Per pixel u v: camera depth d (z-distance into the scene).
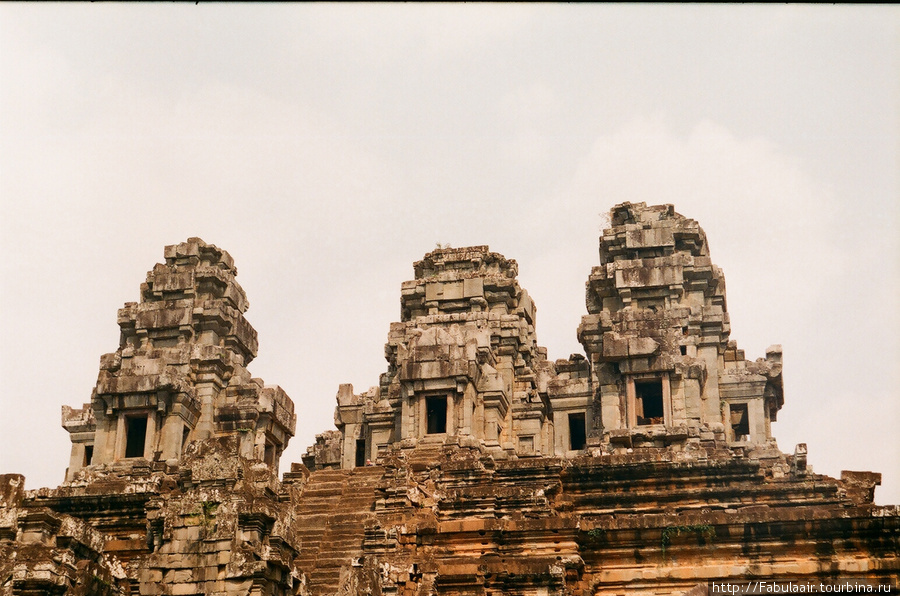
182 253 80.50
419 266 83.81
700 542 50.81
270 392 77.31
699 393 69.69
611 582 51.16
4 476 41.09
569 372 76.38
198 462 43.38
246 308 82.12
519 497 58.00
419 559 51.94
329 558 55.78
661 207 78.12
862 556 49.03
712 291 75.69
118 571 41.19
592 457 61.16
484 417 73.75
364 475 64.81
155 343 77.94
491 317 79.25
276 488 48.19
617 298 76.12
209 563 39.75
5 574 37.41
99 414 73.44
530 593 49.12
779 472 58.47
